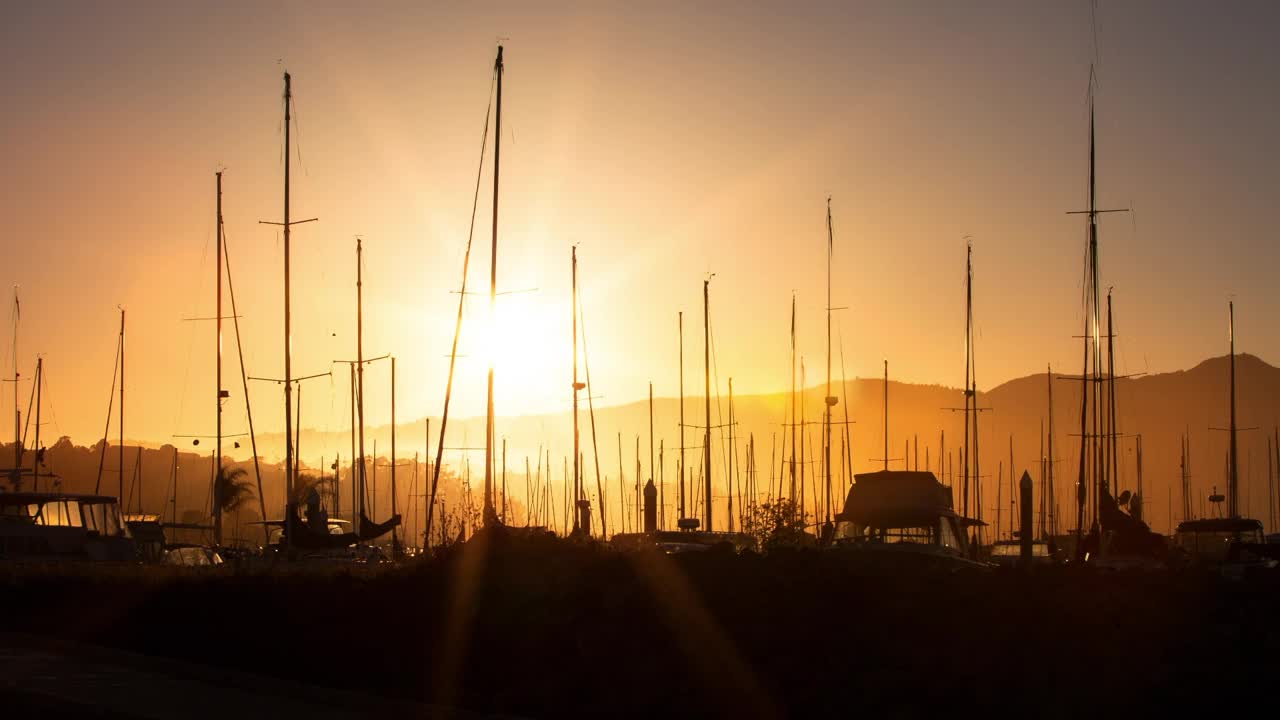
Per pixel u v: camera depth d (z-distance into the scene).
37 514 41.66
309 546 40.50
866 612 21.36
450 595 25.53
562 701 20.95
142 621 29.11
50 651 28.11
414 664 23.70
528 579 25.48
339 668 24.31
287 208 45.50
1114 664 18.91
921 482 31.64
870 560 24.75
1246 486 156.38
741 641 21.03
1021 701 18.33
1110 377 52.19
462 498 67.31
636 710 20.11
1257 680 18.03
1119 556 35.44
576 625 23.00
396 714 21.09
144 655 27.23
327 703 22.12
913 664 19.61
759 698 19.62
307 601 27.53
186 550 50.53
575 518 51.69
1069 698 18.28
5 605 31.39
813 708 19.12
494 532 28.12
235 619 27.58
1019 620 20.41
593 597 23.89
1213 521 40.69
